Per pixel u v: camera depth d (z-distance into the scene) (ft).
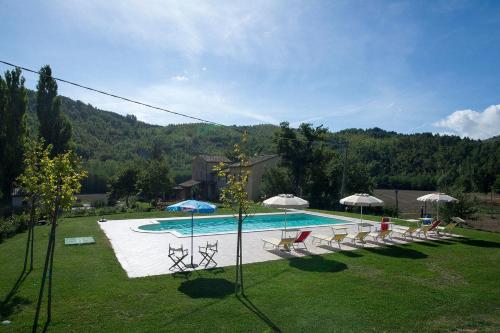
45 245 48.08
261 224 80.79
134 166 143.84
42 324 22.80
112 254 42.47
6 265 37.09
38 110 114.01
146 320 23.59
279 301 27.48
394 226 72.13
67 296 27.81
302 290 30.19
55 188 24.18
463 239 57.26
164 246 47.47
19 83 96.12
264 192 124.47
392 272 36.58
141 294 28.53
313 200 122.62
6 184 91.71
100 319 23.67
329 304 27.04
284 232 60.95
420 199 65.00
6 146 90.94
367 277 34.55
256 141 238.89
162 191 135.03
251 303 26.96
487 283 33.32
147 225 69.62
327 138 139.13
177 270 35.86
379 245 51.16
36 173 34.94
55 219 24.13
